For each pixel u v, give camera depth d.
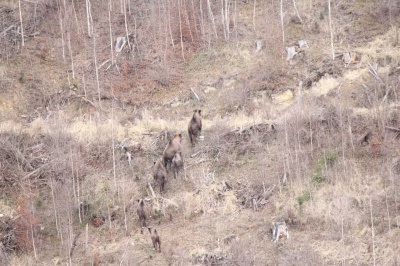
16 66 59.50
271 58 58.00
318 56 57.34
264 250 42.91
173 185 48.12
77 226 46.81
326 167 47.16
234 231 44.66
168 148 48.53
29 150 51.09
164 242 44.47
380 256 41.53
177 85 58.09
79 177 49.00
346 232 43.25
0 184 48.62
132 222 46.62
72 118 55.47
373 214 44.09
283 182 47.00
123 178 48.94
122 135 51.97
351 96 52.66
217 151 50.12
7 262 44.16
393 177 45.84
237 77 57.22
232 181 48.12
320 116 50.38
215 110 54.75
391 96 52.25
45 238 46.12
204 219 46.00
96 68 57.81
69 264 43.91
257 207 46.12
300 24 60.84
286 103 54.12
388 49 56.66
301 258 41.72
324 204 44.94
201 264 42.19
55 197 47.59
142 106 56.47
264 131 50.91
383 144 48.06
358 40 58.34
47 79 58.84
